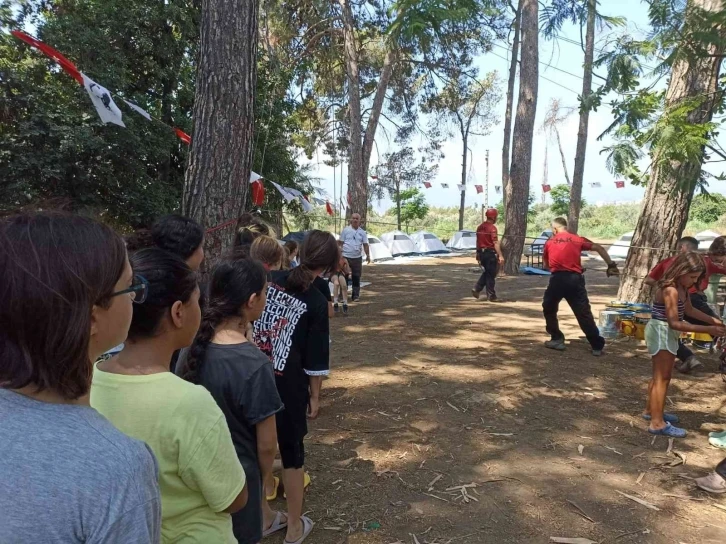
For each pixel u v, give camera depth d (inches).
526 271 617.9
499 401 192.4
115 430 34.7
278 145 597.6
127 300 39.0
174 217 103.9
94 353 38.0
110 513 31.1
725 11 108.0
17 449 31.0
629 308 294.8
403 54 774.5
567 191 1562.5
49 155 417.4
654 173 290.2
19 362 32.4
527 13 577.3
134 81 499.5
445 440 160.1
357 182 703.7
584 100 157.0
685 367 227.3
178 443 53.0
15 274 31.7
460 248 925.2
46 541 29.9
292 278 108.1
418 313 363.9
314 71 844.6
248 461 75.4
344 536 113.0
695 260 154.6
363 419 175.3
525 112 584.1
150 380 54.8
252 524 76.1
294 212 655.8
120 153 458.6
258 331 106.6
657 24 118.0
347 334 300.4
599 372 227.3
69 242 33.7
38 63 440.1
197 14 519.5
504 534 114.2
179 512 54.8
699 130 115.3
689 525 118.7
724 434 160.1
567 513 122.5
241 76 197.2
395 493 130.2
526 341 282.7
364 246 421.4
